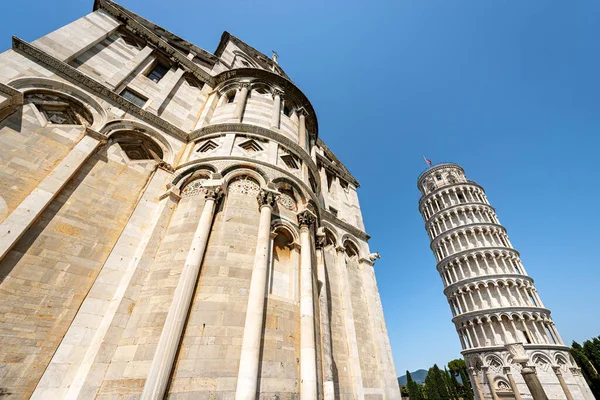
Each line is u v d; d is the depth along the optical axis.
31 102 11.11
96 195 10.98
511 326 48.09
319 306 13.23
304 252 11.96
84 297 8.91
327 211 21.20
